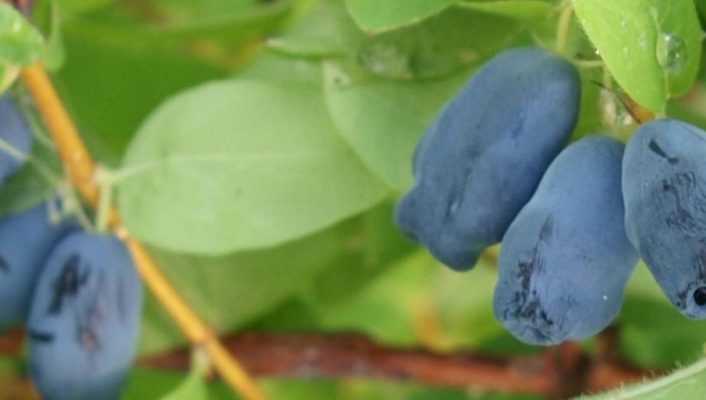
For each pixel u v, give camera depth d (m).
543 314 0.29
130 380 0.37
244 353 0.37
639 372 0.37
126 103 0.38
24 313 0.34
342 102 0.33
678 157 0.29
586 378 0.37
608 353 0.37
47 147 0.35
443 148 0.30
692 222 0.28
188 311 0.35
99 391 0.33
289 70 0.35
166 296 0.35
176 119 0.34
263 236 0.34
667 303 0.36
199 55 0.38
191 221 0.34
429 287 0.41
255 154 0.34
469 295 0.41
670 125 0.29
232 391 0.37
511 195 0.30
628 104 0.30
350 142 0.33
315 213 0.34
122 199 0.34
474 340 0.41
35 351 0.33
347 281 0.38
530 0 0.31
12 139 0.34
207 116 0.34
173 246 0.34
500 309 0.29
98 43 0.38
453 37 0.33
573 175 0.29
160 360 0.37
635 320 0.37
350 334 0.38
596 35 0.29
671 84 0.30
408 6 0.31
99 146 0.36
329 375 0.37
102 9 0.40
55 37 0.33
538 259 0.29
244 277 0.37
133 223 0.34
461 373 0.38
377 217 0.38
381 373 0.38
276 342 0.37
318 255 0.37
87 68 0.38
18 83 0.34
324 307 0.38
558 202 0.29
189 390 0.35
